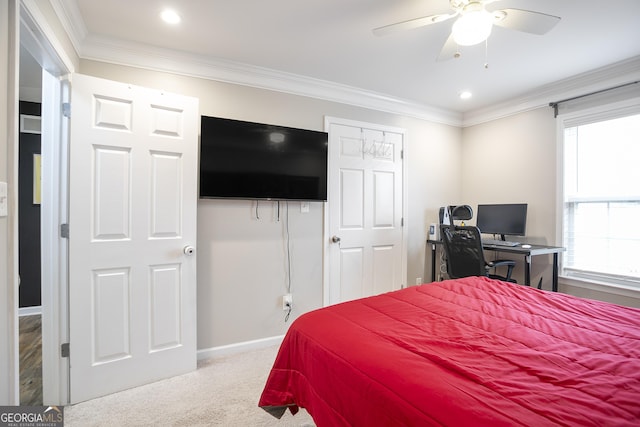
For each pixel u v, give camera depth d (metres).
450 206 3.47
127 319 1.98
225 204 2.49
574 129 2.80
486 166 3.52
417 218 3.49
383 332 1.17
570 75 2.66
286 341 1.35
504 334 1.15
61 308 1.83
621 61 2.40
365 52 2.31
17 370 1.15
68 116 1.83
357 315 1.36
